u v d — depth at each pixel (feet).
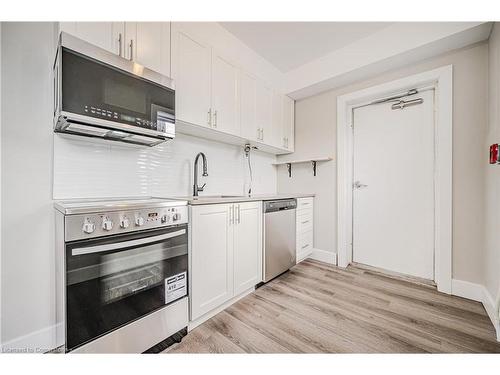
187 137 6.88
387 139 7.91
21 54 3.97
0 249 3.80
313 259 9.25
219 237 5.18
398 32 6.47
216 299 5.08
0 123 3.81
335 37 7.12
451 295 6.09
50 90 4.23
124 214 3.54
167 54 5.15
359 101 8.38
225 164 8.18
